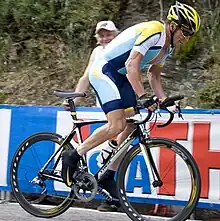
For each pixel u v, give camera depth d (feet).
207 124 24.61
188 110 24.89
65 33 40.19
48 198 26.03
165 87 34.65
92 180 22.58
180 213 22.16
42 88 36.81
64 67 38.04
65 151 22.91
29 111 27.25
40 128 26.96
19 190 24.80
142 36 21.17
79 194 22.94
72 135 23.93
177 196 24.52
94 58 26.21
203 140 24.62
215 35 37.09
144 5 40.75
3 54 39.91
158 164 24.70
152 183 22.31
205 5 39.37
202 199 24.52
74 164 22.58
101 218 24.47
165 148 22.94
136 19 39.88
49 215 23.99
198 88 34.06
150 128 24.34
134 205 26.76
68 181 22.86
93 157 25.50
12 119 27.50
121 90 22.25
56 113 26.68
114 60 22.02
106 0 41.09
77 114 26.14
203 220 25.81
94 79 22.15
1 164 27.55
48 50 39.50
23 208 24.56
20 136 27.32
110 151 23.07
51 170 23.99
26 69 38.63
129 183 25.11
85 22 40.06
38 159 25.30
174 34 21.71
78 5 41.24
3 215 24.67
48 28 40.86
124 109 22.27
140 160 24.64
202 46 36.47
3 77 38.37
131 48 21.74
